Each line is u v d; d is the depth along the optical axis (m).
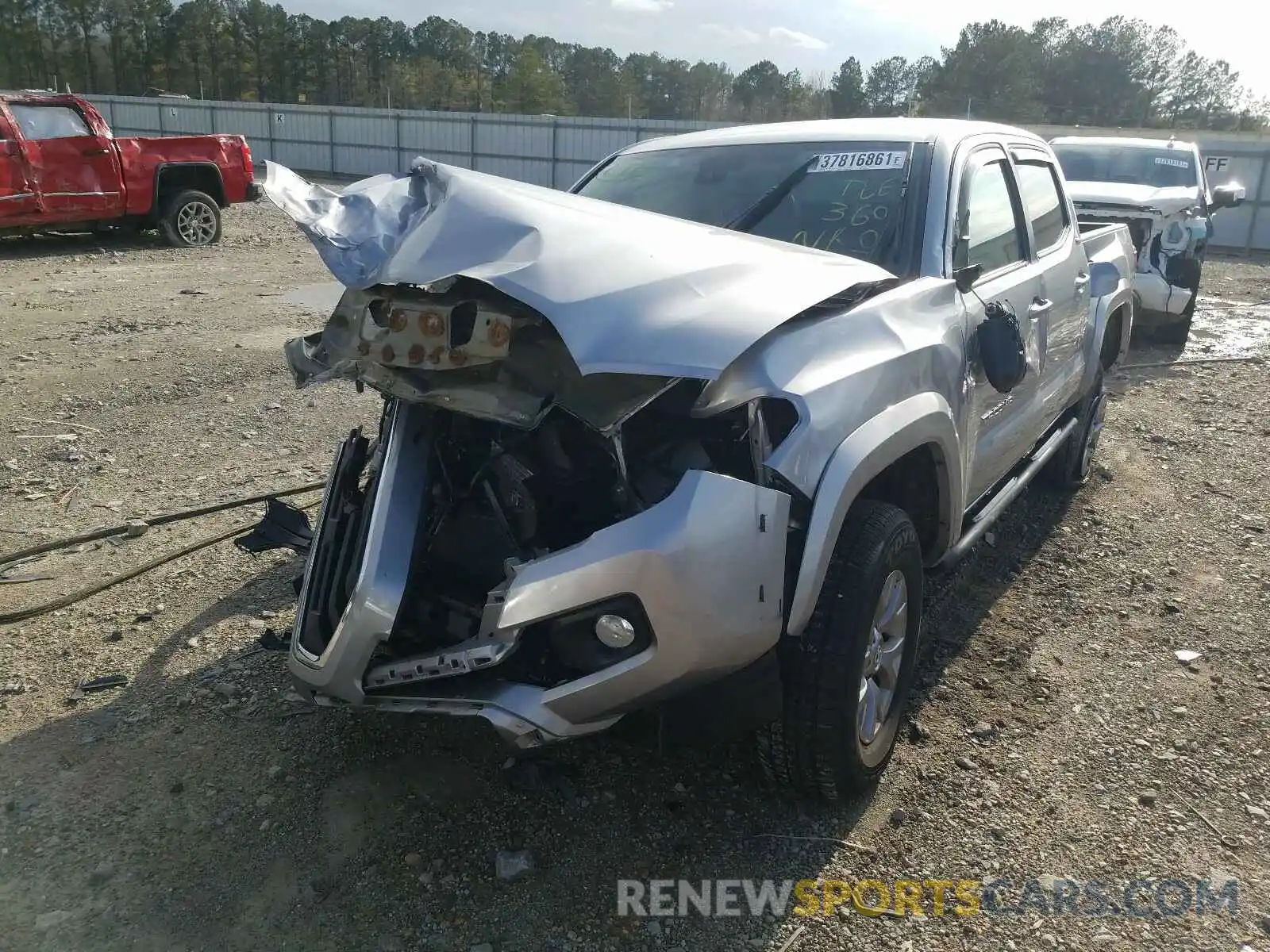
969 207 3.89
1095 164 11.40
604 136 34.53
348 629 2.63
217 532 4.78
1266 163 23.08
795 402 2.58
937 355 3.16
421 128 36.91
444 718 3.38
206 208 15.20
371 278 2.55
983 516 3.97
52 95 13.32
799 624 2.62
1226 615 4.31
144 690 3.51
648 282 2.52
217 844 2.80
